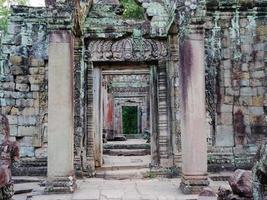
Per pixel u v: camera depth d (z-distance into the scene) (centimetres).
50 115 1019
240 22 1423
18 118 1405
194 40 1020
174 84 1368
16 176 1352
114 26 1387
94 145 1425
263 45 1416
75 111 1360
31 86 1415
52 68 1029
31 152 1395
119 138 2805
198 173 990
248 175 765
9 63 1414
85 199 924
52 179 1003
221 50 1413
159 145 1376
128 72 1638
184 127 1014
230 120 1395
